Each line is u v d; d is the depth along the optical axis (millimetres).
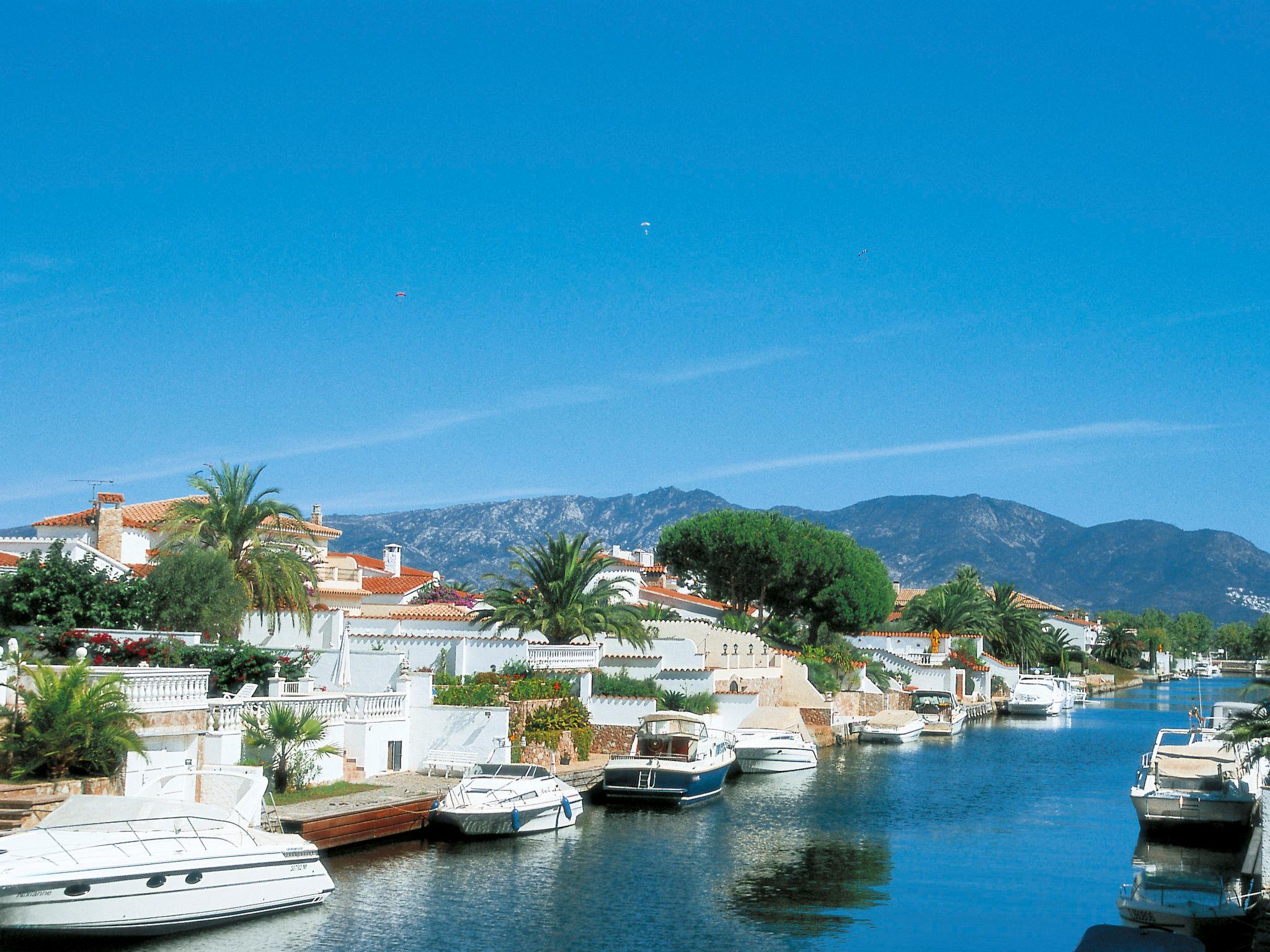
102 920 24438
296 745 37469
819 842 39938
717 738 52688
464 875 32875
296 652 46969
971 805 49062
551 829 39875
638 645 63250
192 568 47438
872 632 107875
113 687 30828
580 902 30625
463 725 44156
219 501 50844
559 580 58844
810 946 27375
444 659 52938
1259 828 33469
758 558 94812
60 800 27875
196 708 34031
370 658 45875
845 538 98562
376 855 34562
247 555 51438
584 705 54281
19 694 30438
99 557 50094
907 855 38062
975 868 36219
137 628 44750
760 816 45250
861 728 78125
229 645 42188
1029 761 66312
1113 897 32719
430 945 26375
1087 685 151750
